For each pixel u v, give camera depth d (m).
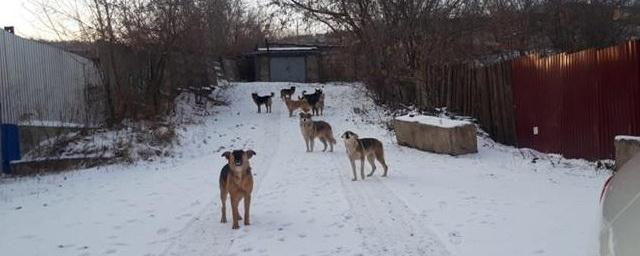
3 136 13.84
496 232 6.82
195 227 7.71
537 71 14.63
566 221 7.08
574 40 26.53
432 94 20.75
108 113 19.83
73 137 16.44
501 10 25.08
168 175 12.44
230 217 8.28
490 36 24.70
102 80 19.83
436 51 22.28
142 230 7.61
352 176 11.40
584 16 26.55
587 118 12.55
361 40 26.05
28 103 15.30
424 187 9.91
